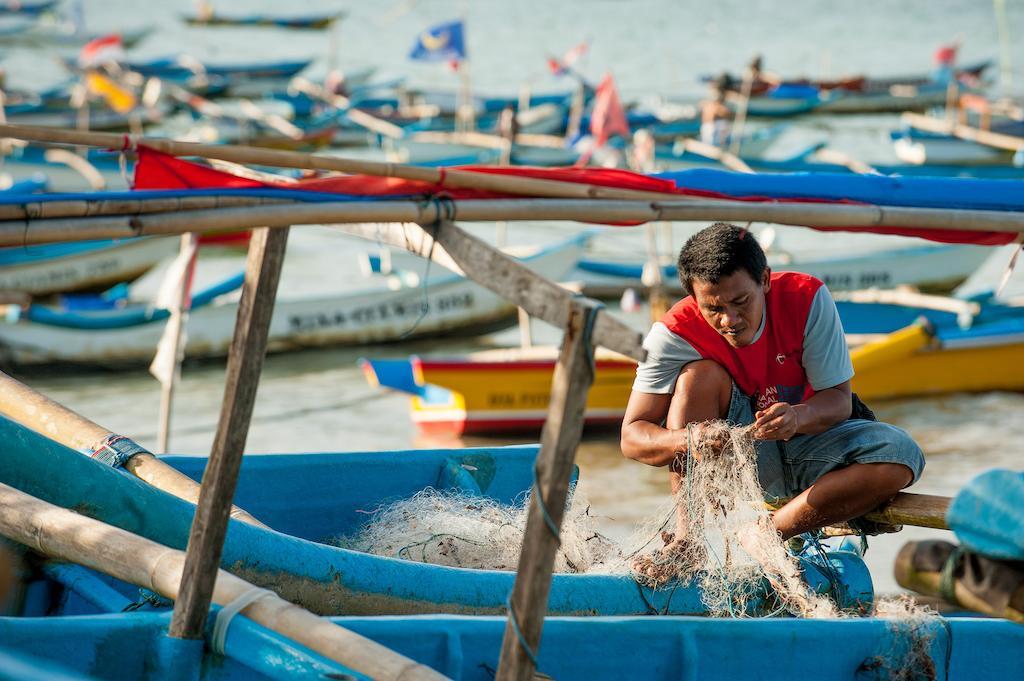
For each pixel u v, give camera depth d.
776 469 3.63
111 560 2.91
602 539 4.18
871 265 14.94
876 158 25.39
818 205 3.43
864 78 30.53
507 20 54.34
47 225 2.42
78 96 26.59
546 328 14.95
